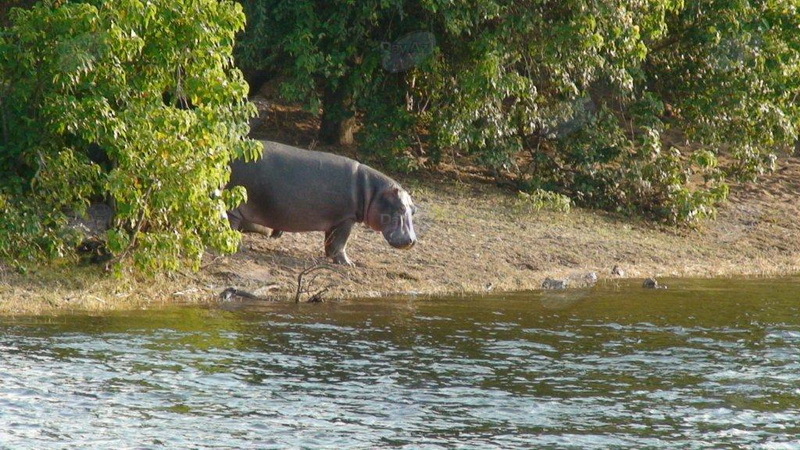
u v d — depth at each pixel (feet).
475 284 160.86
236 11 140.87
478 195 208.13
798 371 114.32
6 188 136.77
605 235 198.18
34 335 116.16
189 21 137.18
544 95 218.38
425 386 104.63
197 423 91.35
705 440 91.76
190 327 124.16
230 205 142.61
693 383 108.88
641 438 91.76
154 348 113.60
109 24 132.77
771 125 229.04
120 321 125.49
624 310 146.30
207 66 139.23
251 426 91.20
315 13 198.59
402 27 202.90
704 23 222.69
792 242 214.28
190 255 139.95
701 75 227.61
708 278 180.86
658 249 196.85
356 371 108.88
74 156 137.69
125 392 98.43
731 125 229.86
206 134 137.90
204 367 107.45
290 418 93.66
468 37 204.64
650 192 217.36
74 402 95.04
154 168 135.64
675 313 145.07
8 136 140.15
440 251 172.86
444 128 201.05
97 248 144.25
